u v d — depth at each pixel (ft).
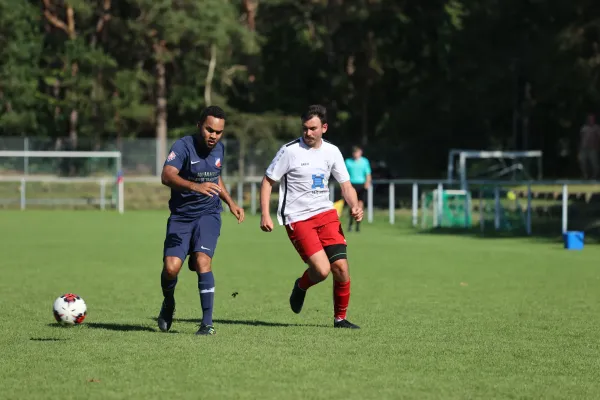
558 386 72.23
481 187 283.59
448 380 73.92
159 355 83.15
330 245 101.24
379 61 569.23
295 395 67.77
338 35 594.24
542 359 83.61
